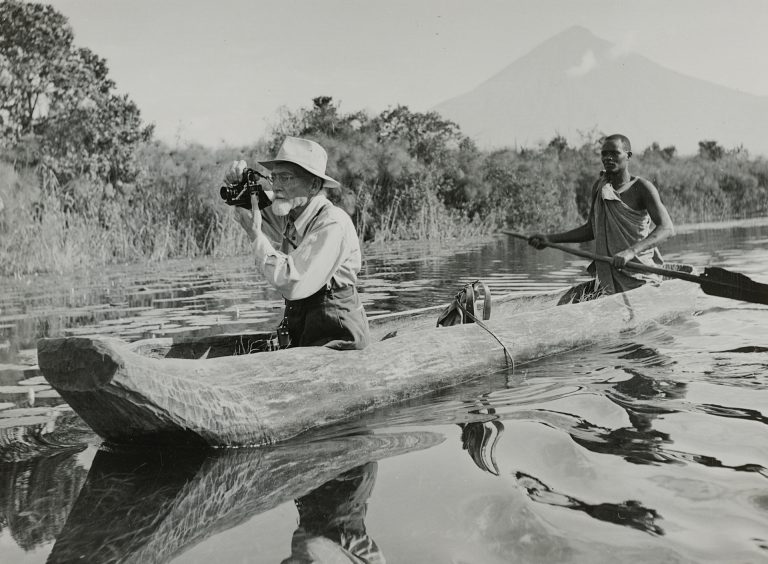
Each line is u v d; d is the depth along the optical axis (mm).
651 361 4945
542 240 7227
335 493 2764
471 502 2611
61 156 15859
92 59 17797
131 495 2836
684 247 15086
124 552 2336
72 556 2318
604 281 7156
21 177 14242
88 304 8750
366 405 3982
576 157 28703
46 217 13844
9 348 6039
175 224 16094
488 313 5285
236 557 2266
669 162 32969
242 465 3182
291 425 3615
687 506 2545
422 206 20875
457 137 23406
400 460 3109
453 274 11125
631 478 2809
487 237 21516
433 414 3850
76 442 3564
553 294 7090
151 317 7496
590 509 2537
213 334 4754
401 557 2225
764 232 19422
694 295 7031
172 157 17094
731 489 2676
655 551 2227
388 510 2574
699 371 4570
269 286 10336
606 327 5836
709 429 3377
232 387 3467
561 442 3244
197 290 9945
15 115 16609
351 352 4031
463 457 3102
